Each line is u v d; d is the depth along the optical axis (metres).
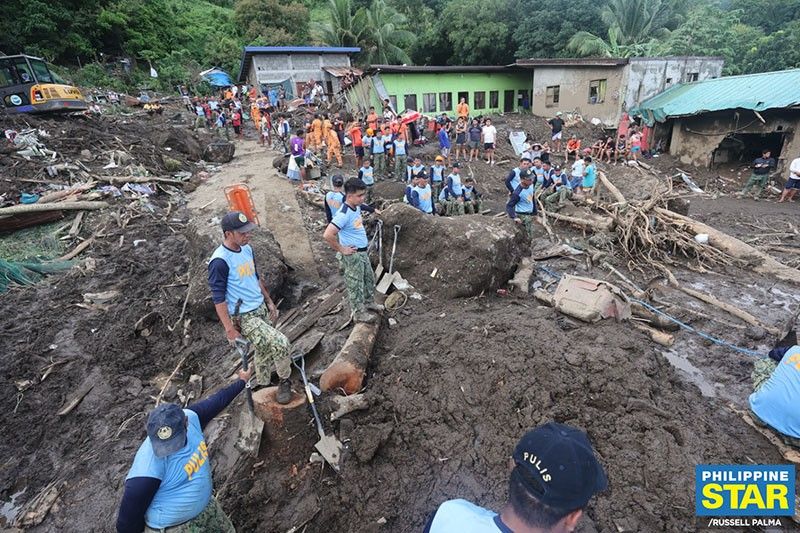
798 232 10.86
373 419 4.45
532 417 4.22
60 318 7.42
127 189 12.23
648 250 9.05
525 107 28.34
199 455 2.75
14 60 14.84
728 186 16.91
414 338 5.54
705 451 3.87
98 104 22.50
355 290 5.47
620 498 3.53
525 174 8.45
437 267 6.98
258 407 4.12
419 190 10.21
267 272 7.17
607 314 5.96
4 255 9.02
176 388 6.04
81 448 5.20
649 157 20.17
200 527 2.79
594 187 13.54
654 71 21.70
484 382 4.65
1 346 6.74
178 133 17.25
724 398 4.82
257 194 12.94
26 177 11.58
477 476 3.85
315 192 13.02
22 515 4.38
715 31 26.84
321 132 17.61
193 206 12.45
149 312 7.43
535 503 1.38
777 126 16.27
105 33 30.89
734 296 7.36
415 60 37.38
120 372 6.35
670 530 3.27
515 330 5.37
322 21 42.66
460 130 18.25
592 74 22.52
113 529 4.16
